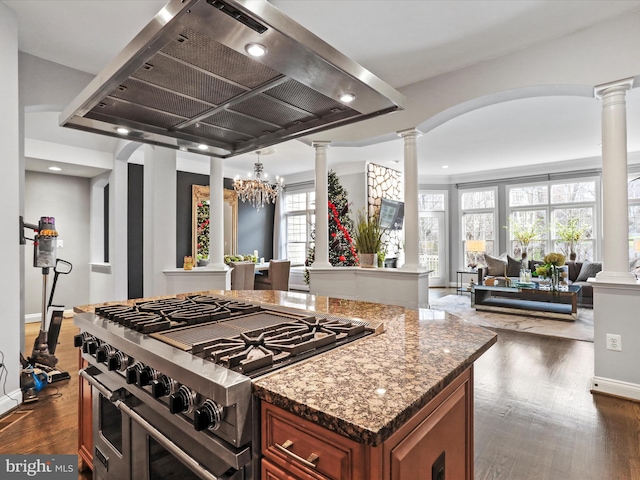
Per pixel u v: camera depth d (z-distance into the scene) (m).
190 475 1.02
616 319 2.56
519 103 4.11
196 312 1.56
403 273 3.46
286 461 0.82
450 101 3.16
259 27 0.91
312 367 0.98
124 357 1.26
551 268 5.12
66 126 1.55
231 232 7.70
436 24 2.50
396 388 0.84
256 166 6.21
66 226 5.68
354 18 2.42
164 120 1.59
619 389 2.54
